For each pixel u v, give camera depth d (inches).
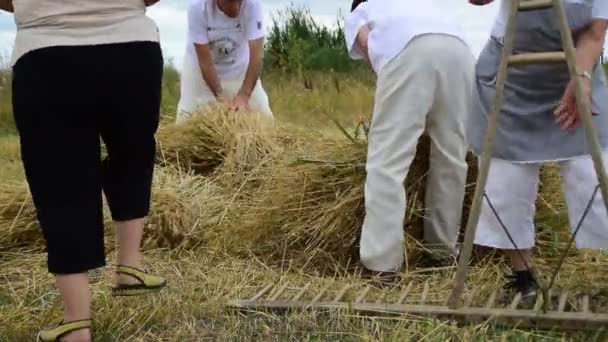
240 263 190.4
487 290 166.7
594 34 144.5
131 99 137.8
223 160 254.8
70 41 132.4
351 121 319.0
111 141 142.1
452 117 180.5
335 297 165.0
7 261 193.9
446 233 188.1
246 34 281.4
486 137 142.7
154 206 204.5
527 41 151.0
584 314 148.5
